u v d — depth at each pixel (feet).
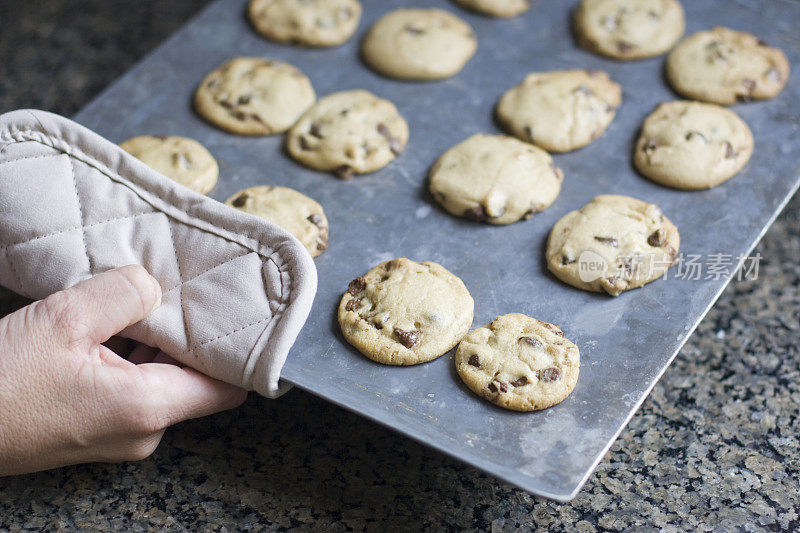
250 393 2.09
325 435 2.03
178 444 2.01
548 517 1.92
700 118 2.29
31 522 1.92
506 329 1.95
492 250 2.11
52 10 2.96
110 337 1.95
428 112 2.38
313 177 2.25
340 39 2.53
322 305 2.02
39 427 1.82
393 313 1.97
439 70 2.43
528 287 2.05
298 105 2.35
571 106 2.31
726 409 2.08
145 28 2.90
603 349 1.95
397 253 2.11
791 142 2.28
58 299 1.84
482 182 2.17
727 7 2.58
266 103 2.34
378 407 1.86
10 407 1.80
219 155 2.29
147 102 2.40
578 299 2.03
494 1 2.58
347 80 2.46
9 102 2.69
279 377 1.89
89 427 1.84
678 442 2.03
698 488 1.96
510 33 2.55
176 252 1.96
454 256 2.10
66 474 1.98
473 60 2.49
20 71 2.77
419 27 2.51
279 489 1.95
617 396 1.88
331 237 2.14
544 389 1.87
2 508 1.94
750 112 2.35
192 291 1.92
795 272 2.30
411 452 2.01
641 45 2.46
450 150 2.26
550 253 2.08
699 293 2.02
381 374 1.92
